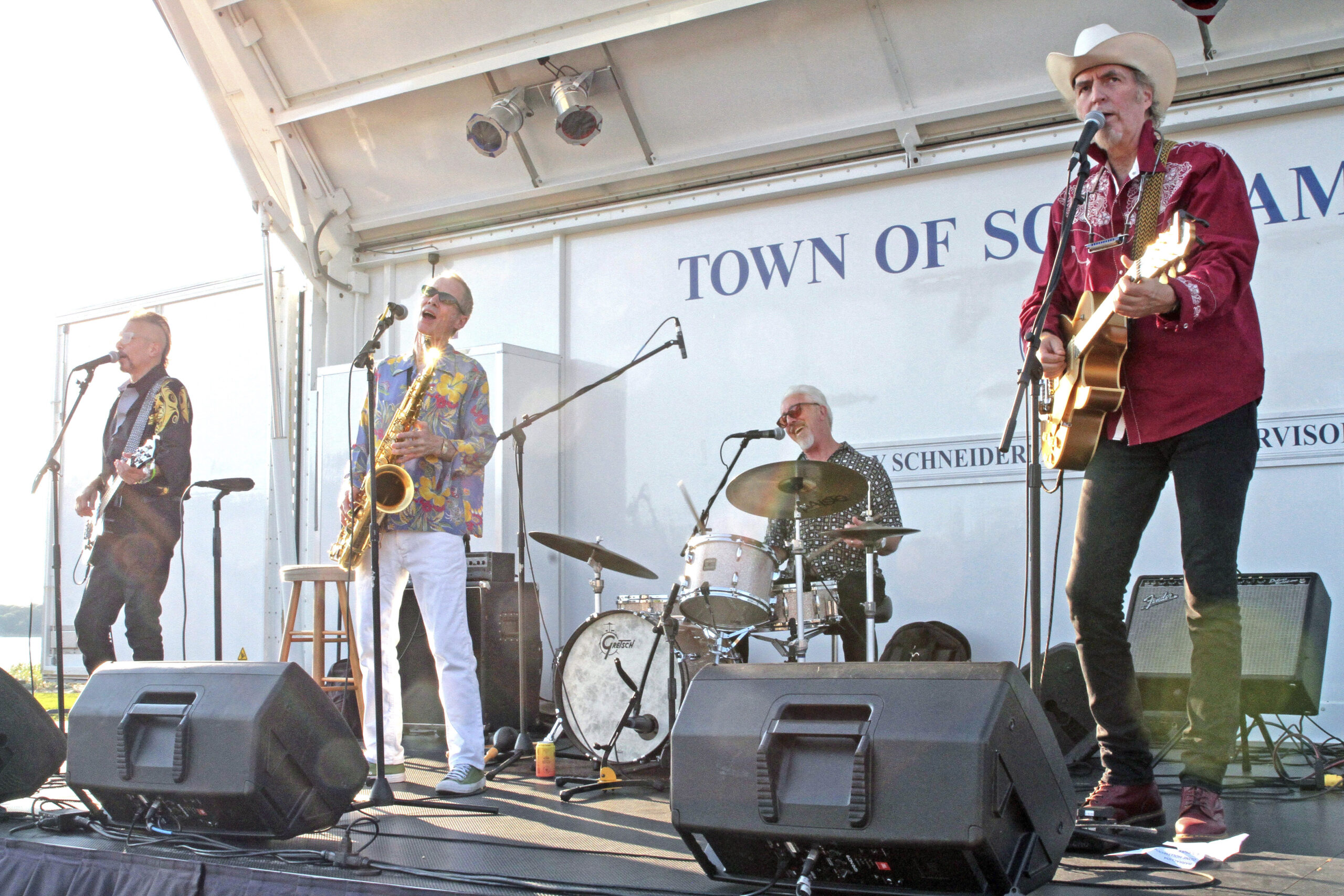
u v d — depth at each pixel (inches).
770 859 77.5
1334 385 169.0
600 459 221.3
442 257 241.9
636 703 150.9
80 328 291.7
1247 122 177.5
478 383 141.0
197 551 260.1
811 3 190.1
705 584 146.1
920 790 69.2
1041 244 189.9
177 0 212.7
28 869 98.8
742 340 211.0
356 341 246.8
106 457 166.6
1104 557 104.2
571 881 83.2
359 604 139.6
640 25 192.4
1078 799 126.9
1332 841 95.0
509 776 151.7
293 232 235.5
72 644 285.3
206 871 90.0
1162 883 78.5
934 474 191.9
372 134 231.0
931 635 179.0
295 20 215.9
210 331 265.0
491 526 211.5
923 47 189.0
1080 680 153.8
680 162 211.3
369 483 126.3
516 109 210.5
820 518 173.8
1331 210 171.8
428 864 89.9
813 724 73.7
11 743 112.6
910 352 197.0
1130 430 102.0
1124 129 103.3
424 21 208.2
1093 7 177.3
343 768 100.4
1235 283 95.6
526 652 198.4
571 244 230.1
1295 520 169.5
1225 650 96.9
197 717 96.0
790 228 208.8
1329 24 168.9
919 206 199.0
